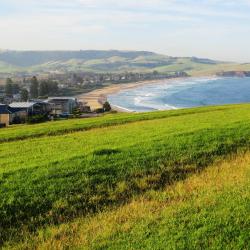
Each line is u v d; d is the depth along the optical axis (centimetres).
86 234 1405
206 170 2173
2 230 1475
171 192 1814
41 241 1390
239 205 1580
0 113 11331
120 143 2873
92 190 1817
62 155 2509
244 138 2928
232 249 1238
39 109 14188
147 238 1334
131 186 1909
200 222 1437
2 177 1986
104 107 16875
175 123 4088
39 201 1680
